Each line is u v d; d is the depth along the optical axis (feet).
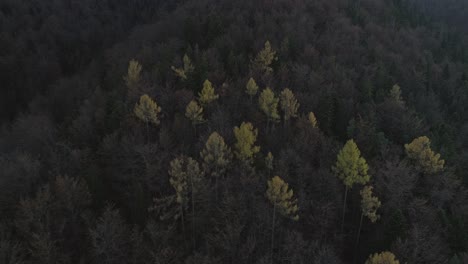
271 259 127.03
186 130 181.98
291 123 201.77
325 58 261.44
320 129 198.80
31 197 152.15
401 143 201.87
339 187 155.63
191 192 150.71
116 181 167.32
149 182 154.71
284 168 155.12
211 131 175.22
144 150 157.58
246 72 242.37
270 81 217.77
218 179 159.33
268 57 229.86
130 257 129.39
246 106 201.46
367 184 159.63
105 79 253.65
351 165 140.56
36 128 191.72
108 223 129.80
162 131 175.63
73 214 140.05
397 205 148.77
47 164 169.37
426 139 159.22
